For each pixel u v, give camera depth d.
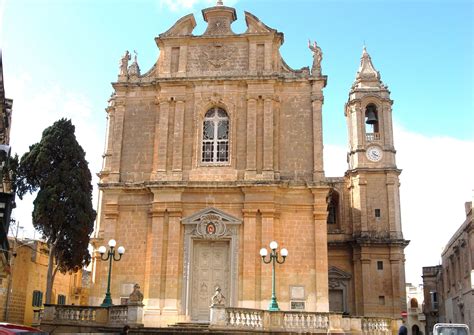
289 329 22.78
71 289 45.06
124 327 21.89
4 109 31.02
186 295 27.98
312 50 31.41
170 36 32.16
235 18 33.31
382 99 48.00
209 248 28.98
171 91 31.30
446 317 51.09
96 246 39.28
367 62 50.59
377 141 46.91
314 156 29.61
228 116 30.97
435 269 62.66
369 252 43.72
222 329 21.95
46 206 30.62
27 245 36.75
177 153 30.27
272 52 31.47
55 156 32.25
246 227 28.34
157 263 28.34
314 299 27.41
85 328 23.02
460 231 40.44
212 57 31.86
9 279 33.94
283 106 30.73
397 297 42.47
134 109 31.75
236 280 27.84
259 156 29.88
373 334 24.28
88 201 32.25
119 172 30.70
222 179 29.66
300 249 28.22
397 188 45.88
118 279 28.83
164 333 21.91
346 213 45.88
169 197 29.22
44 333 9.87
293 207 28.88
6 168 28.12
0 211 18.94
